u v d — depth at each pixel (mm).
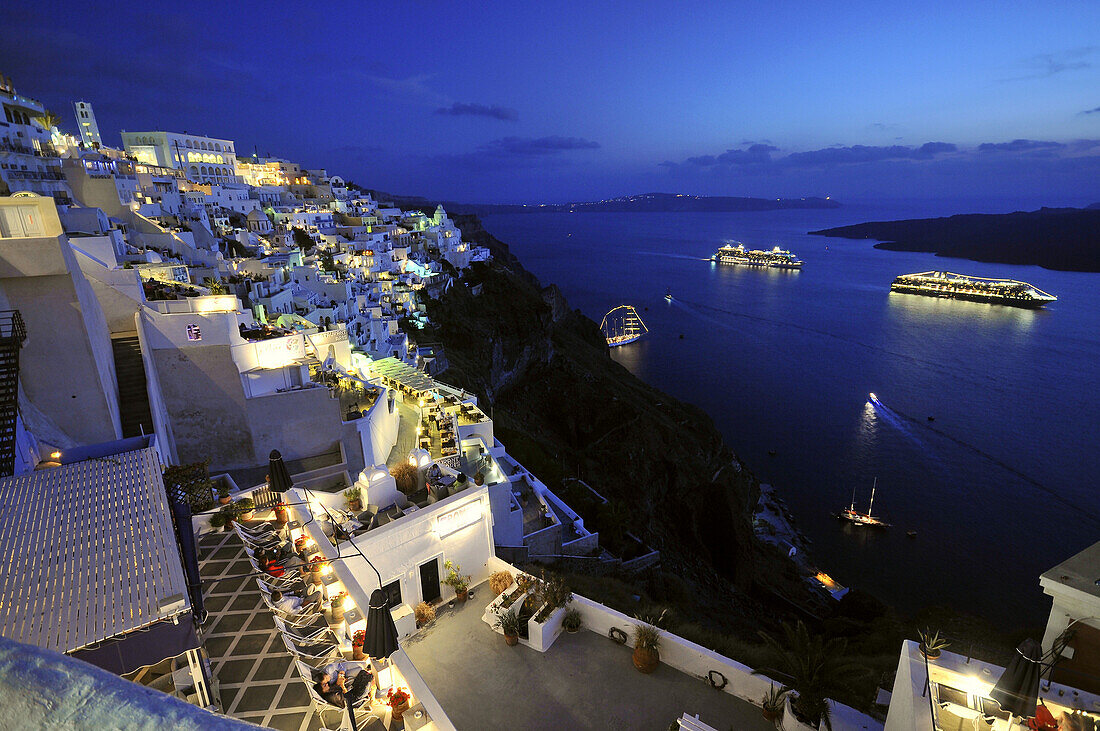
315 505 19484
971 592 70438
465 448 34781
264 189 119562
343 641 13844
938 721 11312
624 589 29000
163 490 13750
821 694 14789
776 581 66250
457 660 17750
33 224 22391
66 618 9992
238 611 14656
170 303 29469
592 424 101625
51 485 13844
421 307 96812
